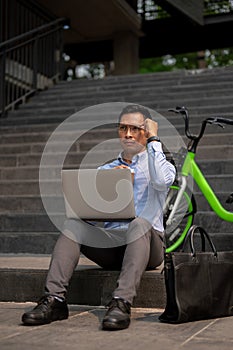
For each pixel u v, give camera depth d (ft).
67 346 8.32
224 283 10.36
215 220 15.79
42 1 40.42
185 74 32.37
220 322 9.93
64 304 10.14
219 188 17.48
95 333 9.14
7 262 13.67
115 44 45.88
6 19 34.68
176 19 44.37
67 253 10.25
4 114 29.22
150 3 46.47
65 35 47.21
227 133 21.50
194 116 23.39
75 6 41.22
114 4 40.81
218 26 44.37
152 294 11.25
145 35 47.06
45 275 12.13
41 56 34.50
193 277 9.91
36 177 21.22
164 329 9.40
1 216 18.01
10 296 12.39
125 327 9.43
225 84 28.09
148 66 74.43
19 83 33.14
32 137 24.31
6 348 8.21
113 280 11.57
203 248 10.82
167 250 14.55
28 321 9.66
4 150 23.68
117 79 33.35
